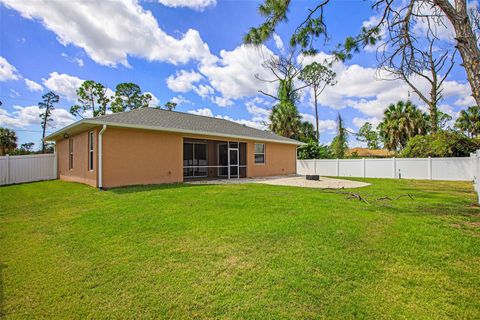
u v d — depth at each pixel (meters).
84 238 3.88
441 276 2.64
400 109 22.28
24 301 2.29
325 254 3.18
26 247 3.56
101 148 8.66
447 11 4.17
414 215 5.11
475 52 3.96
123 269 2.87
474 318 2.01
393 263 2.94
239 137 13.55
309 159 19.58
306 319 2.00
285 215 5.05
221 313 2.10
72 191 8.20
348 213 5.23
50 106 31.94
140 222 4.62
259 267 2.86
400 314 2.06
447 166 13.48
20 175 11.93
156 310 2.15
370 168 16.09
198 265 2.93
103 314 2.11
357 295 2.32
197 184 10.33
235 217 4.91
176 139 11.08
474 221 4.67
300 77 25.02
